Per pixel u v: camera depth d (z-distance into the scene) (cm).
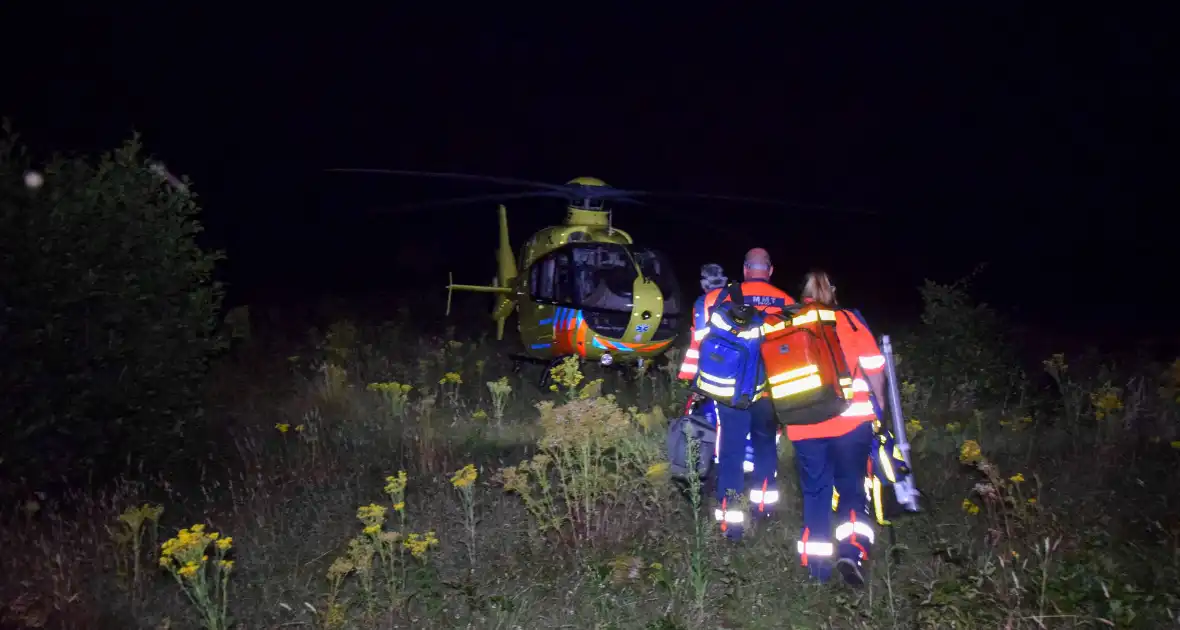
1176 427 868
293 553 665
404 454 887
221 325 1018
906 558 622
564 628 546
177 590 605
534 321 1275
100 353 791
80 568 632
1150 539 632
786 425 601
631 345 1170
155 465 831
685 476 664
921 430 881
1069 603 532
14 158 786
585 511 693
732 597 570
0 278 747
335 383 1139
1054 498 708
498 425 993
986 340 1104
